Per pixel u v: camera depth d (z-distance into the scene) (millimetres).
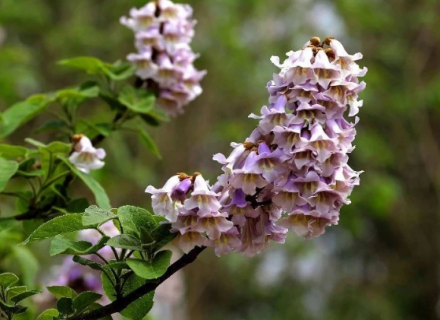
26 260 4527
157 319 5730
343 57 2406
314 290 13953
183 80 4602
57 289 2703
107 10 10523
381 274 14078
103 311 2443
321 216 2295
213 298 13742
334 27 11531
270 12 10891
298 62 2322
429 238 13086
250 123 11070
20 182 5871
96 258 4172
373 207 11047
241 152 2381
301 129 2318
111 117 5527
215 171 11617
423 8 11852
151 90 4629
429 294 13398
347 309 13539
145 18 4520
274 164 2311
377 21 11102
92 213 2357
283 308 13664
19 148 3719
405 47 11969
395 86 11992
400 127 12383
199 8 10492
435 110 12188
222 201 2418
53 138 5371
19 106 4445
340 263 14125
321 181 2281
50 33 9867
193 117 10977
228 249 2379
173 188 2369
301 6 11086
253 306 13977
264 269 13594
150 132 10672
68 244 2438
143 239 2326
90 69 4441
